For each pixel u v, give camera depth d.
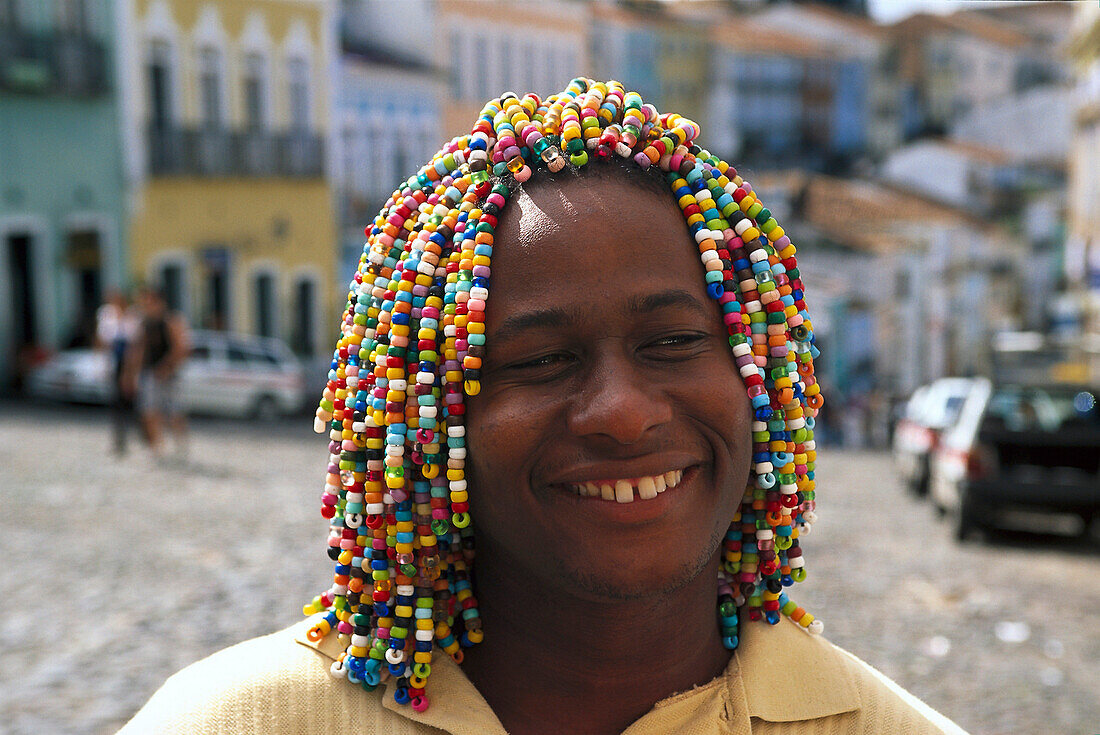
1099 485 10.34
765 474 1.40
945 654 6.54
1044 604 7.97
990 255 41.47
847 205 39.50
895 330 37.88
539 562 1.27
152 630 6.30
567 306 1.22
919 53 47.47
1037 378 11.41
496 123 1.35
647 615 1.32
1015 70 48.47
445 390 1.31
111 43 22.84
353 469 1.37
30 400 20.42
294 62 26.50
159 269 23.94
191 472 12.05
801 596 7.74
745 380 1.34
